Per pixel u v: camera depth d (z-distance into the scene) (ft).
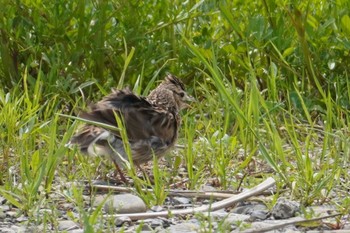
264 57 50.65
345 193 34.81
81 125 39.09
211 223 29.01
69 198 33.24
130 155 35.76
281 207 31.83
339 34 49.93
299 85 51.55
